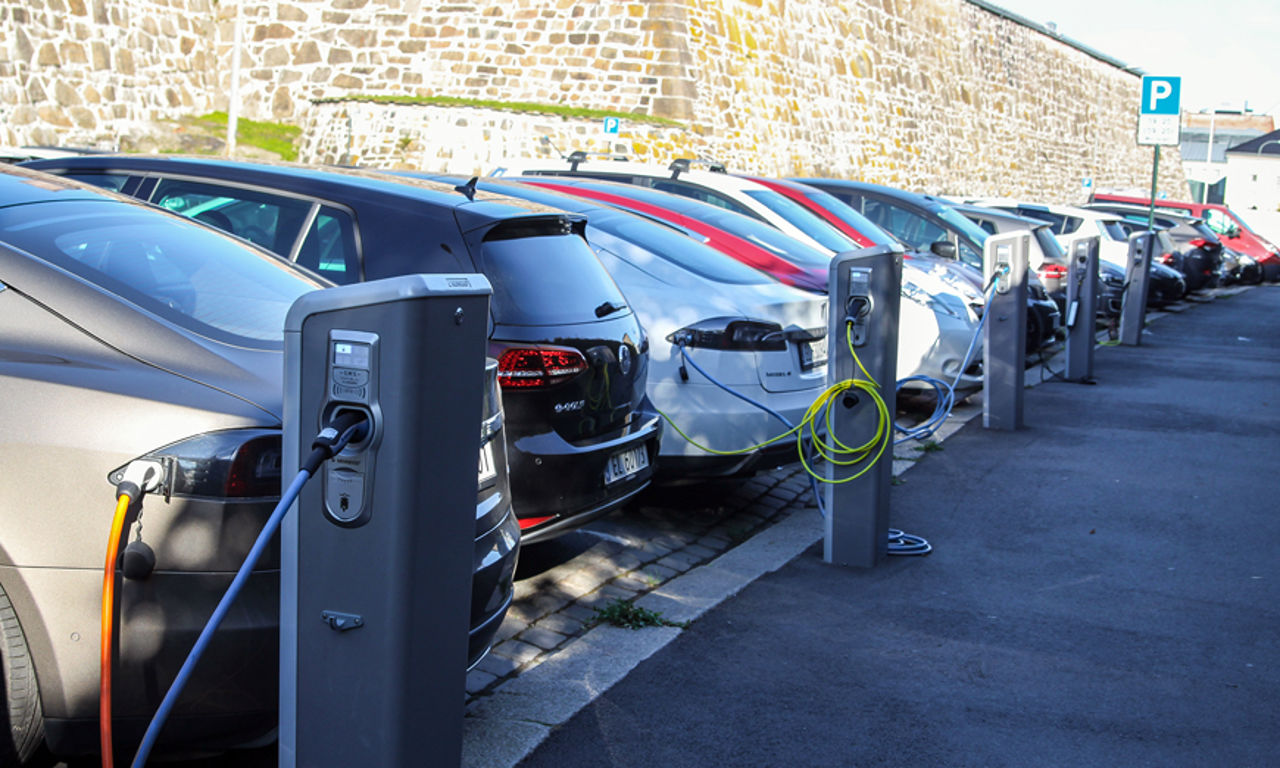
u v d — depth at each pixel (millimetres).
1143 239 15219
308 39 28672
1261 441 8797
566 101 27188
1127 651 4395
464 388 2520
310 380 2457
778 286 6227
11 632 2648
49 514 2631
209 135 26234
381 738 2465
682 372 5656
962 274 10734
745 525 6234
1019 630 4602
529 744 3436
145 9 26391
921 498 6781
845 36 34375
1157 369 13047
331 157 25797
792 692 3926
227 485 2633
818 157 32000
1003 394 8992
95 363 2771
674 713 3723
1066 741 3609
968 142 42125
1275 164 64438
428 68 28094
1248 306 22781
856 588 5086
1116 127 57719
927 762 3443
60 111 23328
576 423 4414
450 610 2562
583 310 4543
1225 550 5805
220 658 2639
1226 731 3705
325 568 2479
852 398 5297
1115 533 6090
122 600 2613
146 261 3182
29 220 3135
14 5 22250
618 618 4547
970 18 42625
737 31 28859
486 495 3268
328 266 4328
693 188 9367
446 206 4324
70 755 2779
